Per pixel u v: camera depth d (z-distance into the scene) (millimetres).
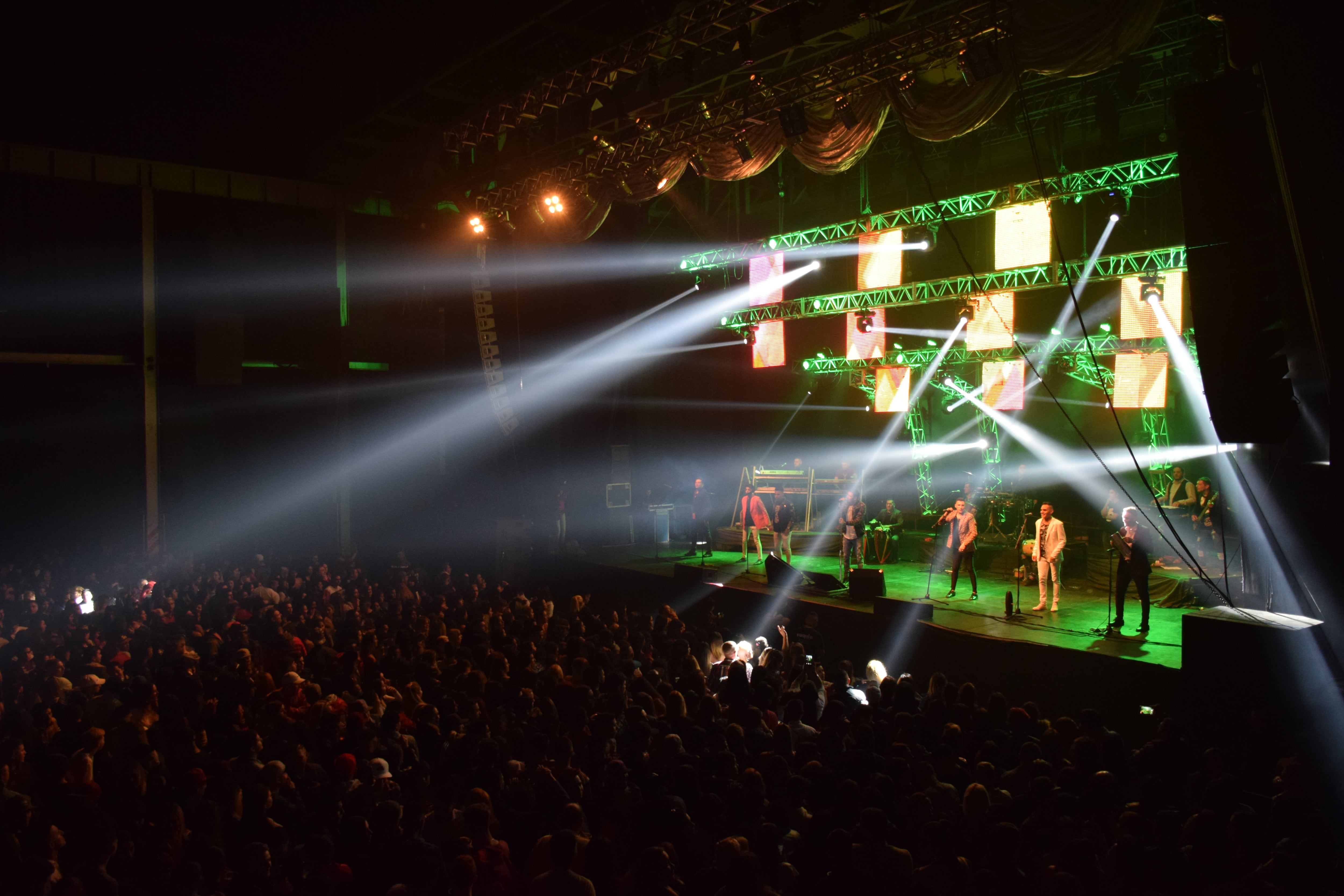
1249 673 8773
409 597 14266
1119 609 12219
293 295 21359
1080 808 5273
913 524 21625
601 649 9547
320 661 9477
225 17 18656
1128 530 12117
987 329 17375
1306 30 7938
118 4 18094
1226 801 5945
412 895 4258
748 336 22344
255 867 4625
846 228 21578
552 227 18703
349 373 22062
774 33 13633
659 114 15766
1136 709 10703
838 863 4121
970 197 16438
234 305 20594
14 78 18484
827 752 6496
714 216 23359
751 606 16016
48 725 7289
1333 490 8414
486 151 20188
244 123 21234
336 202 21641
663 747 6367
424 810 5660
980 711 7453
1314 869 4508
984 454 21250
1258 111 7820
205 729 7449
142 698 7355
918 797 5434
